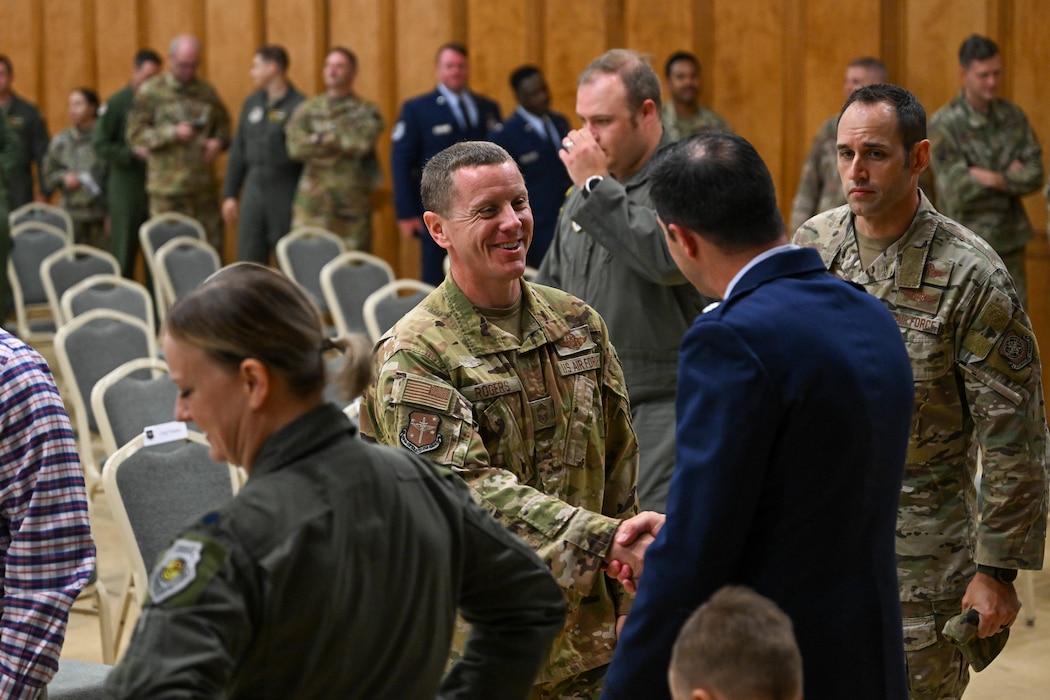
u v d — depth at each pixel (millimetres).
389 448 2027
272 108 11242
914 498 3475
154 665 1651
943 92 8906
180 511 4547
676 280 3951
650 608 2328
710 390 2297
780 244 2461
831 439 2307
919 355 3422
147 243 10719
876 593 2395
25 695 2676
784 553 2336
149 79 11891
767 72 9625
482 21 11023
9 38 14188
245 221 11422
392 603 1886
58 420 2754
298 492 1804
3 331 2818
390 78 11586
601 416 3113
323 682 1806
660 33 10102
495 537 2080
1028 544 3334
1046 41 8461
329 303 8414
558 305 3131
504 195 2969
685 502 2297
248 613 1715
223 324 1818
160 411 5477
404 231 10305
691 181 2432
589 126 4215
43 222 11984
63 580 2729
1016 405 3330
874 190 3404
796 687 1910
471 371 2943
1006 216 8078
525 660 2109
